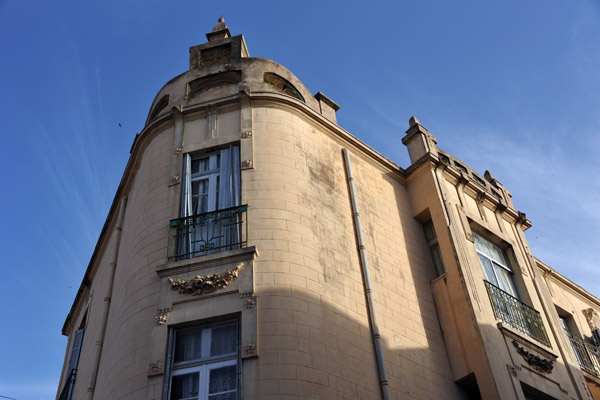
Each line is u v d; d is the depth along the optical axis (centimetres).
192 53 1789
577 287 2298
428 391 1334
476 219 1764
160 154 1535
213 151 1503
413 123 1917
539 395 1477
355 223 1503
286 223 1338
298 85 1739
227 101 1560
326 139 1623
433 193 1708
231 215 1341
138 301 1272
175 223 1355
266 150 1465
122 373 1187
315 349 1178
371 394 1212
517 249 1838
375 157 1728
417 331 1433
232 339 1184
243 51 1836
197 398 1123
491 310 1516
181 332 1212
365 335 1300
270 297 1211
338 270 1358
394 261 1534
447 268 1568
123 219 1641
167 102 1716
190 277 1247
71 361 1698
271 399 1080
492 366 1370
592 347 2017
